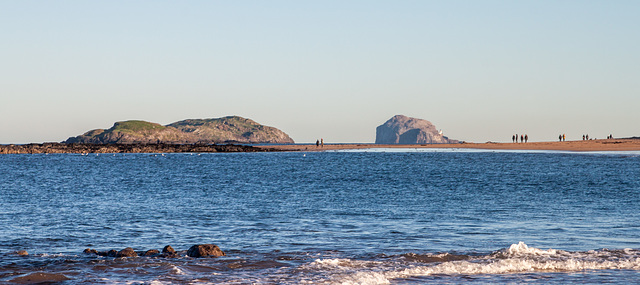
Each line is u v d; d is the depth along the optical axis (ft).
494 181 175.73
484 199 125.18
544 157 321.32
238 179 199.21
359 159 345.51
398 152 453.58
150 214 102.99
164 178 208.64
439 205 114.62
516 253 64.23
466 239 75.82
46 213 104.94
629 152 374.22
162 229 85.92
